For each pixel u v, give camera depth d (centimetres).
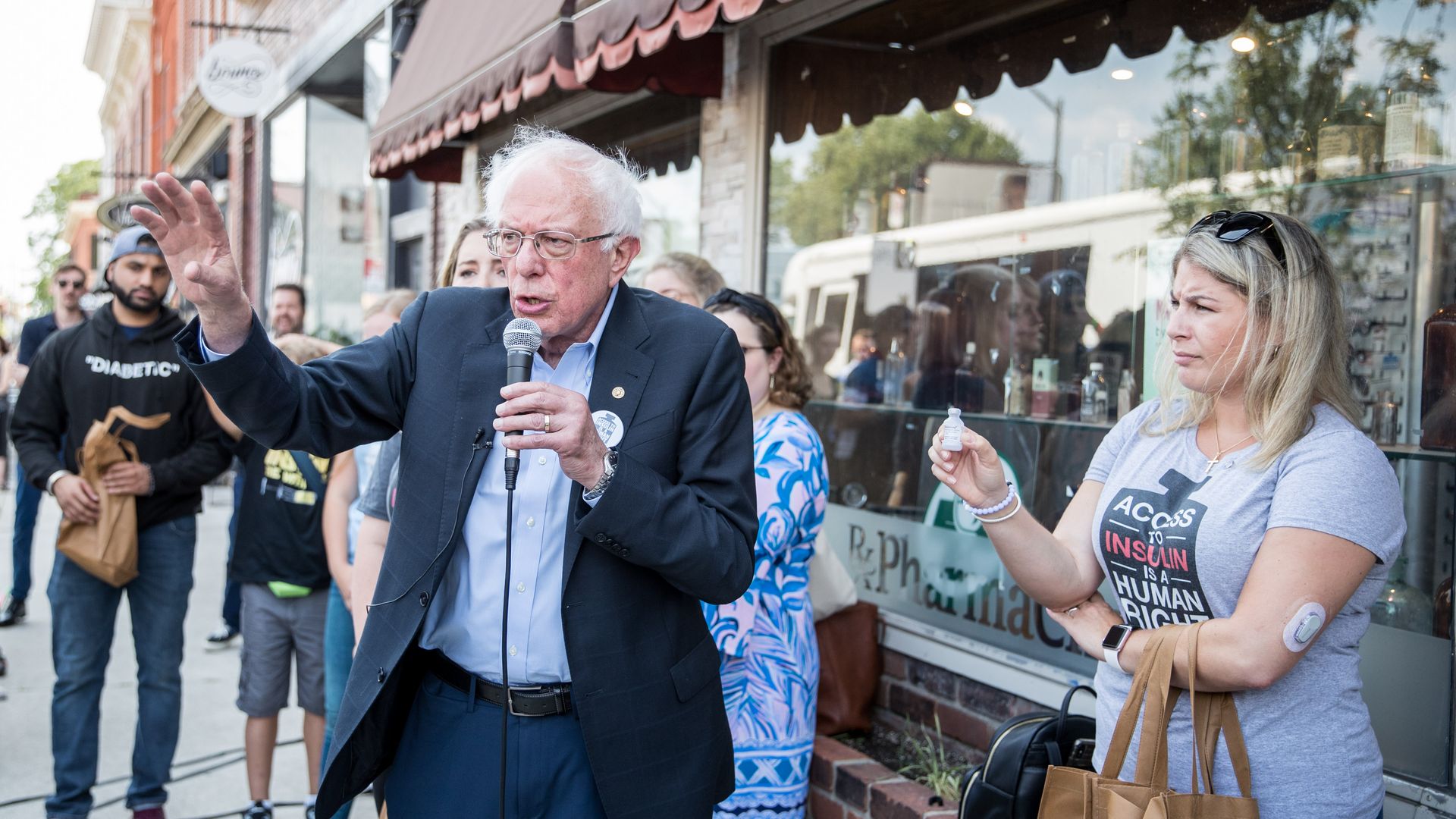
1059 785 191
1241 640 176
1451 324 259
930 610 394
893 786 326
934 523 394
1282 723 184
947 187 414
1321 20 301
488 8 560
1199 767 186
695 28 346
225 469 407
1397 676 260
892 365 429
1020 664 344
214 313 166
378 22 944
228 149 1708
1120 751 188
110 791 445
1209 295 189
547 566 192
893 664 397
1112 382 348
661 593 195
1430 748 253
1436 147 273
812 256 470
